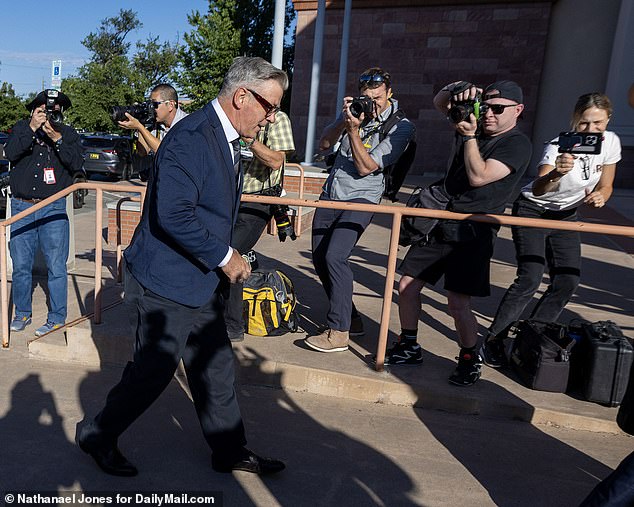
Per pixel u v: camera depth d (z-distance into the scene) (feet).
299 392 11.18
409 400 10.67
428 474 8.64
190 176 7.04
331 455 9.07
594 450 9.45
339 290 11.50
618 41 53.67
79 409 10.33
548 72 64.49
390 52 67.72
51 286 13.38
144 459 8.80
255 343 12.11
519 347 11.38
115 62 138.31
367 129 11.47
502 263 23.27
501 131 10.04
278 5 26.43
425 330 13.91
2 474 8.29
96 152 59.06
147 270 7.57
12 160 13.00
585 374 10.43
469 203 10.23
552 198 11.79
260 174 12.17
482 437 9.73
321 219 12.00
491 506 7.96
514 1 63.67
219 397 8.18
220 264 7.27
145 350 7.77
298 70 70.74
